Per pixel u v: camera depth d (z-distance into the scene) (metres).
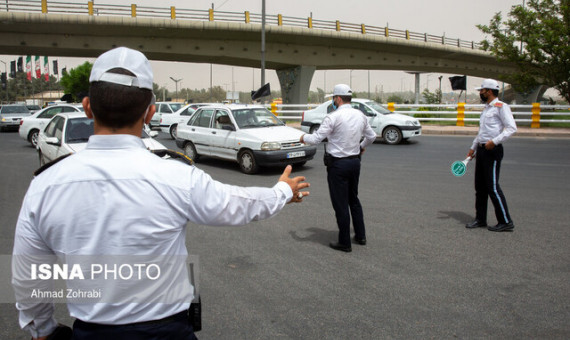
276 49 38.41
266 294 3.77
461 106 20.34
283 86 44.56
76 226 1.29
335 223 5.97
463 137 17.06
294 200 1.72
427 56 47.78
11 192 7.93
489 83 5.32
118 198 1.29
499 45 22.27
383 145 14.82
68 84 69.12
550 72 21.39
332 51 41.19
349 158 4.76
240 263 4.50
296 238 5.32
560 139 15.70
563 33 20.34
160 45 34.09
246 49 37.25
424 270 4.29
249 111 10.83
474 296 3.71
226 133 10.47
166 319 1.38
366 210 6.61
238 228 5.72
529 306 3.53
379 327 3.21
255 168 9.83
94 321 1.32
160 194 1.33
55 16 28.62
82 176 1.29
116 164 1.31
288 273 4.23
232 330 3.18
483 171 5.49
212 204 1.40
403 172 9.80
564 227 5.64
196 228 5.72
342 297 3.71
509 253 4.73
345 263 4.49
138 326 1.34
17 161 11.66
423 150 13.41
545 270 4.26
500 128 5.30
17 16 27.95
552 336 3.09
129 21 30.28
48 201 1.29
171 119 17.12
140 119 1.42
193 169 1.43
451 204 6.93
